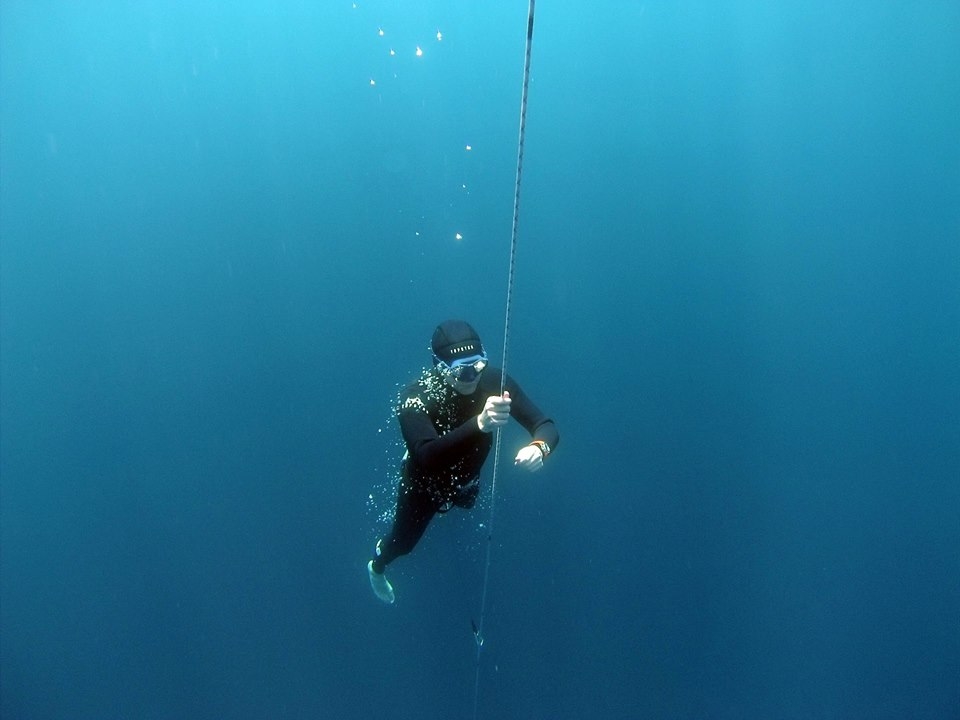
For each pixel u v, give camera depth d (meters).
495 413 2.08
